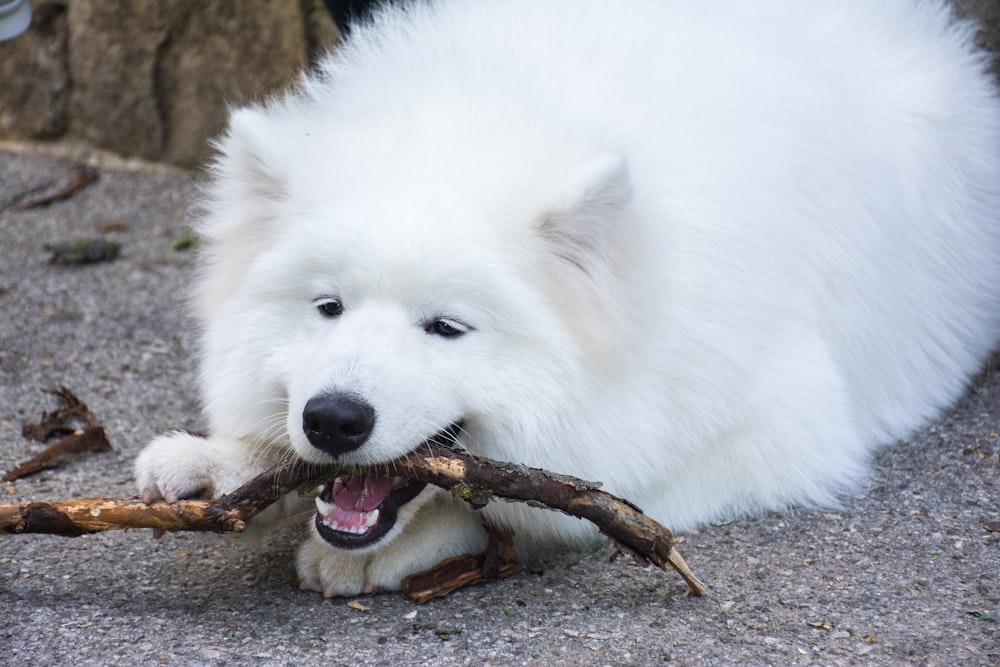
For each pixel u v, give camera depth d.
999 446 4.25
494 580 3.49
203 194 4.67
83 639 3.04
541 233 3.24
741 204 3.75
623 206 3.25
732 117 3.86
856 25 4.87
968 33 5.38
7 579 3.40
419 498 3.37
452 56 3.78
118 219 7.06
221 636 3.09
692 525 3.83
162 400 4.92
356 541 3.21
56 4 7.70
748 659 2.92
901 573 3.37
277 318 3.37
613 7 4.08
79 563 3.54
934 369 4.72
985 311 5.02
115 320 5.73
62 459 4.33
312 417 3.02
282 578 3.52
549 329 3.23
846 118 4.25
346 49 4.20
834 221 4.11
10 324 5.64
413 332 3.18
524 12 4.01
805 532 3.70
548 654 2.97
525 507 3.54
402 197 3.20
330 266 3.19
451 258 3.09
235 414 3.52
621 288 3.33
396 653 2.99
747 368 3.73
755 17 4.43
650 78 3.81
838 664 2.89
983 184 4.99
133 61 7.59
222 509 3.12
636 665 2.90
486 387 3.21
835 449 3.95
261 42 7.22
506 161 3.31
